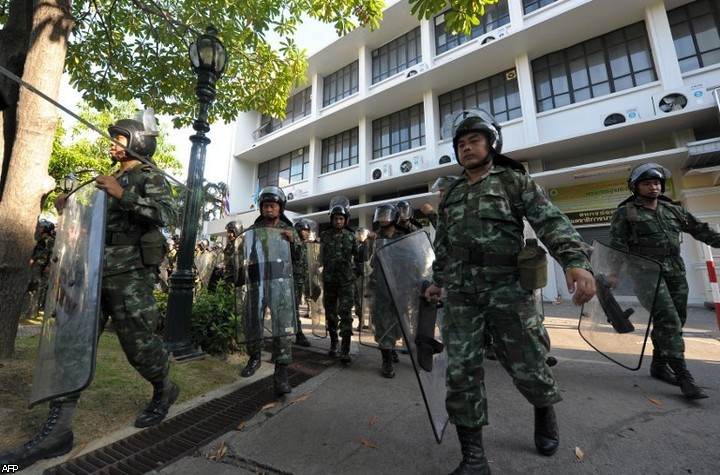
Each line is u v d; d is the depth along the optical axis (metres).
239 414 2.63
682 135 9.20
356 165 15.92
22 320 6.36
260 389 3.16
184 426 2.41
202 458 2.02
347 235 4.56
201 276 8.52
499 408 2.64
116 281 2.21
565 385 3.12
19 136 3.28
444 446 2.12
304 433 2.29
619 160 9.18
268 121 21.20
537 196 1.89
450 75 12.76
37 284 6.88
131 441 2.17
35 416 2.28
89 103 6.50
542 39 10.88
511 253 1.93
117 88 6.49
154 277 2.40
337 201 4.74
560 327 6.17
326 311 4.64
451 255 2.07
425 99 13.69
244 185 21.14
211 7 6.09
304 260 5.59
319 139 18.14
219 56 4.54
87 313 1.94
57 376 1.92
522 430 2.28
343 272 4.35
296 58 7.18
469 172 2.17
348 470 1.87
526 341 1.85
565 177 10.35
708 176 8.87
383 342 3.58
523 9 11.70
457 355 1.90
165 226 2.37
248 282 3.26
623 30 10.39
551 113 10.94
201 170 4.39
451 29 4.14
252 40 6.49
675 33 9.62
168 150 16.75
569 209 10.89
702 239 3.28
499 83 12.54
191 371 3.54
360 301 4.54
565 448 2.04
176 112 6.94
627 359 3.32
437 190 4.45
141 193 2.35
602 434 2.20
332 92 18.12
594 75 10.70
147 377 2.33
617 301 3.34
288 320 3.08
